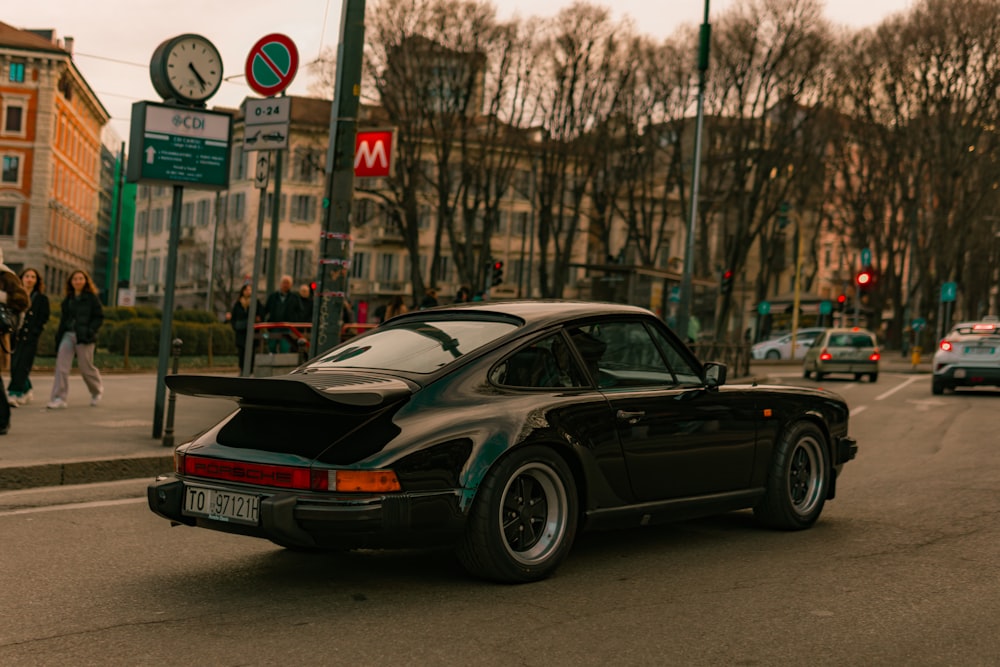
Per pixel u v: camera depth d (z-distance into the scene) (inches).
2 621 193.0
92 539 265.9
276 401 213.3
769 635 186.9
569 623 193.3
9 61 2997.0
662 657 173.8
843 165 2178.9
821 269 3681.1
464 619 195.3
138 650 175.9
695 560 249.4
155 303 3464.6
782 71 1892.2
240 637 183.8
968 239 2043.6
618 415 238.1
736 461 269.3
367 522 198.5
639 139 2000.5
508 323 236.5
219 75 437.1
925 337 2145.7
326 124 2795.3
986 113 1893.5
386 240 3097.9
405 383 215.6
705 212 2048.5
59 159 3221.0
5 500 319.0
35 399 610.5
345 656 173.2
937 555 257.0
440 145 2046.0
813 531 288.7
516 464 216.8
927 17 1909.4
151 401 610.5
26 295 463.5
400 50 1792.6
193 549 256.1
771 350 2121.1
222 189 429.7
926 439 565.6
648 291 1249.4
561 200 2046.0
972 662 172.4
